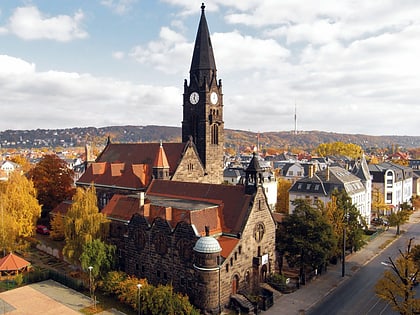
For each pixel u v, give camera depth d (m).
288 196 116.56
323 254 60.50
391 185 127.50
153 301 49.03
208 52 83.69
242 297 54.16
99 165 89.56
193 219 54.53
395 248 86.25
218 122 85.62
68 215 65.88
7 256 64.31
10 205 73.31
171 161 79.75
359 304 55.22
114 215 67.56
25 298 56.06
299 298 57.34
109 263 59.97
